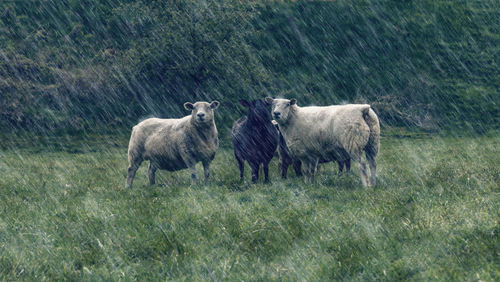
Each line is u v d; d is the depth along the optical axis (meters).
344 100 38.22
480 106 37.59
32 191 10.70
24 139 31.20
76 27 43.56
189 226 6.72
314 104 37.31
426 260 5.03
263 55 41.81
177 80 33.69
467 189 8.58
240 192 9.91
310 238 6.01
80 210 8.10
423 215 6.48
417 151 19.77
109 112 35.53
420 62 42.88
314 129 11.08
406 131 34.09
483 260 4.90
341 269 4.96
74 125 33.78
